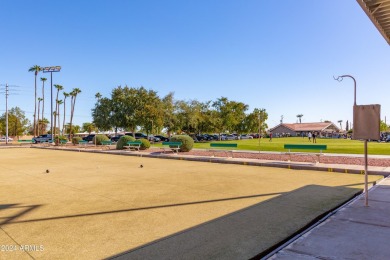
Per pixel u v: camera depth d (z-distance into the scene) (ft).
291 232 15.49
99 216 19.45
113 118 154.40
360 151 67.41
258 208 20.61
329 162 45.96
